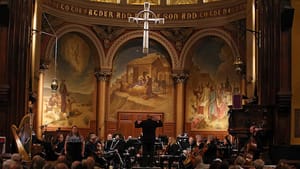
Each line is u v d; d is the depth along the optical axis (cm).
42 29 2698
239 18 2753
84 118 2958
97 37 2975
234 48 2794
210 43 2966
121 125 3047
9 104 1684
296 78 1698
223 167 854
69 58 2898
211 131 2923
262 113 1672
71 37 2905
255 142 1562
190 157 1703
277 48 1709
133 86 3077
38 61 2228
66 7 2828
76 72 2938
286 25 1708
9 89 1684
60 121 2839
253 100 1958
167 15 2991
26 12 1742
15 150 1525
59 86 2842
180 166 2148
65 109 2873
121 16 2997
